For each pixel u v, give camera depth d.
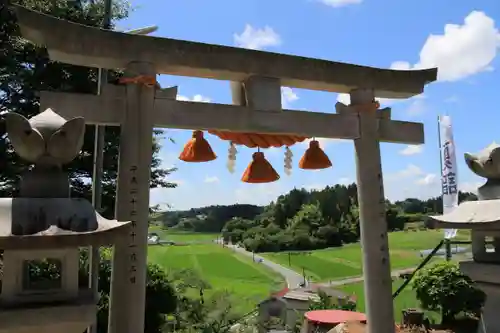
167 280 12.81
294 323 14.86
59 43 5.52
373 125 7.23
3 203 3.83
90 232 3.82
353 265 46.16
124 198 5.68
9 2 10.15
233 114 6.40
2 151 10.02
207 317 13.69
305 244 61.78
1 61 10.34
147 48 5.90
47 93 5.56
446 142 14.95
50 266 5.66
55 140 4.09
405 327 10.91
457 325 11.36
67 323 3.83
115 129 12.11
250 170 7.32
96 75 11.91
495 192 5.58
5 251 3.81
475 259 5.72
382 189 7.17
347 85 7.11
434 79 7.61
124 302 5.47
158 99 6.04
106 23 8.73
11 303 3.77
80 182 12.69
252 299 25.91
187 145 7.16
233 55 6.36
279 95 6.70
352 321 10.28
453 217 5.60
